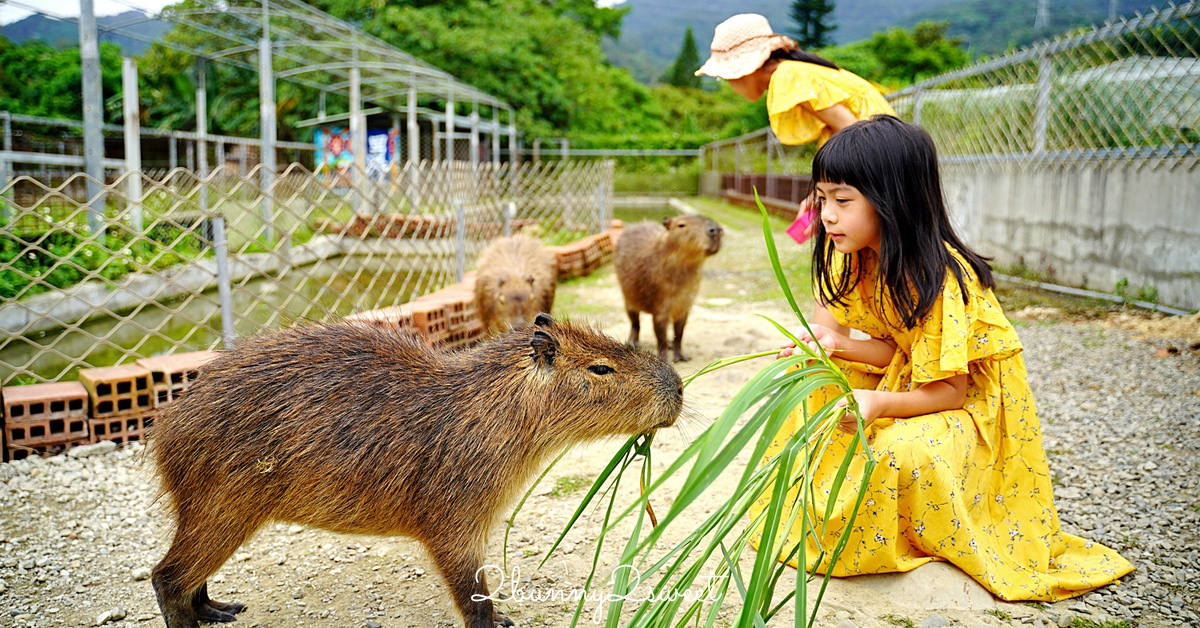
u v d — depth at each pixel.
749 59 4.41
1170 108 6.88
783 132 4.34
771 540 1.94
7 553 3.46
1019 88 8.99
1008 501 3.03
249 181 6.16
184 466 2.71
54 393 4.55
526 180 14.93
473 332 7.05
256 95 24.81
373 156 23.28
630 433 2.84
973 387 2.95
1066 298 7.79
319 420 2.69
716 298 9.44
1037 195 8.52
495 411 2.71
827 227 2.84
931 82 10.68
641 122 46.28
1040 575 2.91
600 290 10.03
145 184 11.76
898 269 2.72
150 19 12.67
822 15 55.03
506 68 30.41
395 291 9.34
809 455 2.26
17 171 13.73
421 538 2.75
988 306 2.85
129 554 3.48
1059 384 5.33
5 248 7.49
